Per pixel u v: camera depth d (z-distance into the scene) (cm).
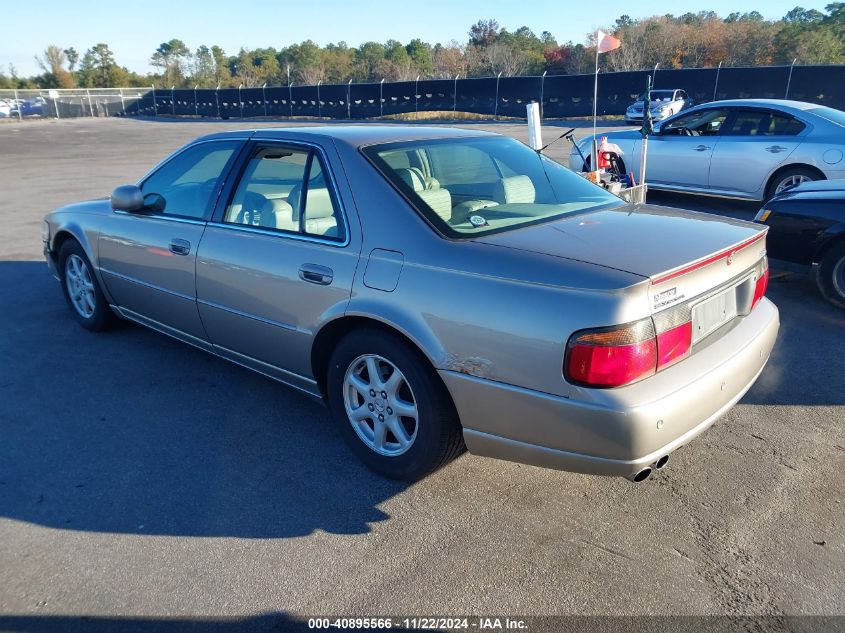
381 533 279
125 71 8569
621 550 266
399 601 241
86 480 320
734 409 381
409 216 292
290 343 337
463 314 262
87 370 447
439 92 3409
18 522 288
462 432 278
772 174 834
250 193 364
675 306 251
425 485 313
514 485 312
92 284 496
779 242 559
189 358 467
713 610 235
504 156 370
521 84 3120
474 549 269
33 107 4794
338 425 331
